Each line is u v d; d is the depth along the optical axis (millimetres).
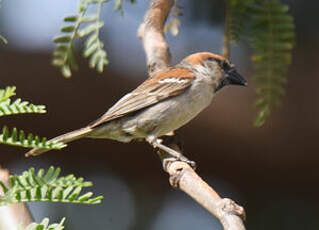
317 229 10648
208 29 8664
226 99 10812
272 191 11266
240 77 8383
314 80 10820
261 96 4805
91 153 11344
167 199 11344
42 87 11117
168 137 7957
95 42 4609
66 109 11289
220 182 11406
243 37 5020
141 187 11477
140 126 7832
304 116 10766
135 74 11320
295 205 10969
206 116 10703
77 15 4586
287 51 4727
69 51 4664
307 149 10758
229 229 3518
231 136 10914
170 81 7867
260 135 10812
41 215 9469
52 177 2348
